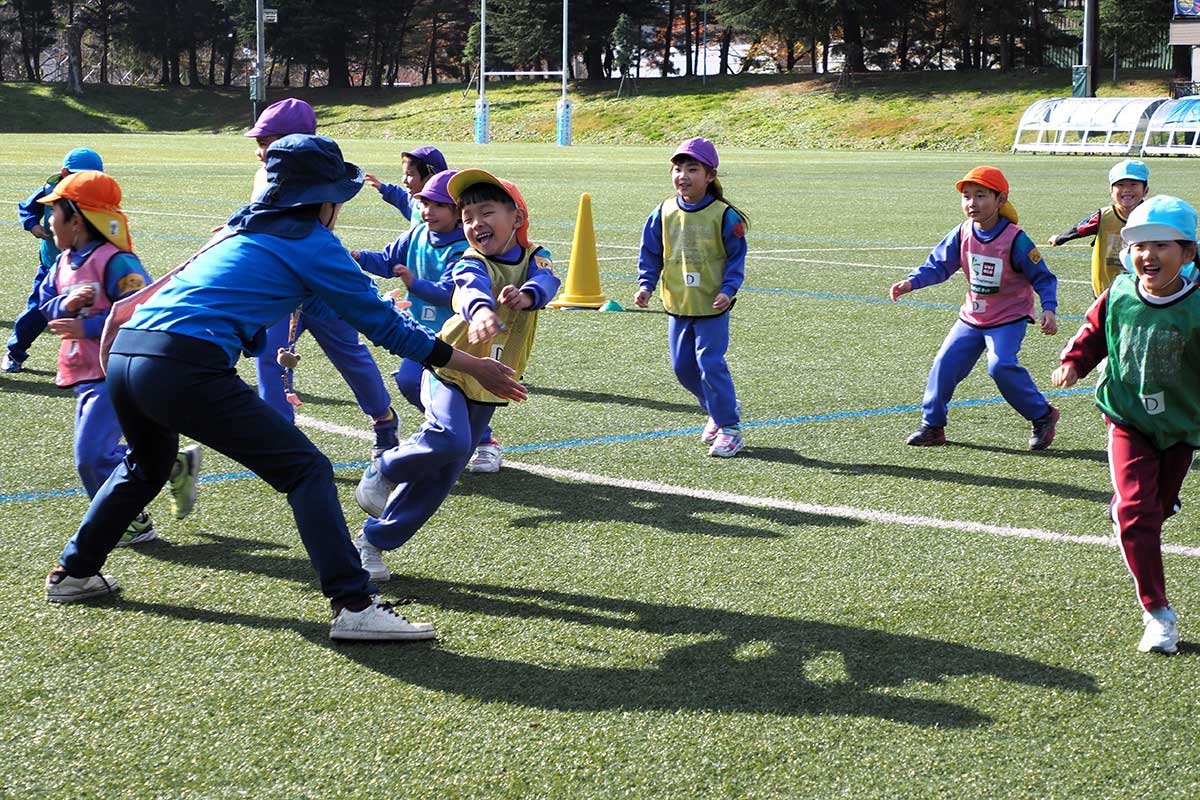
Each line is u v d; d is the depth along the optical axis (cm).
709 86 6394
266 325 384
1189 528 516
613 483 575
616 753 321
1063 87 5253
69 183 466
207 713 342
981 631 403
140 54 8275
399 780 307
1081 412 733
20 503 527
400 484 445
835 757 320
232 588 436
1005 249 624
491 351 443
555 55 6981
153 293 386
